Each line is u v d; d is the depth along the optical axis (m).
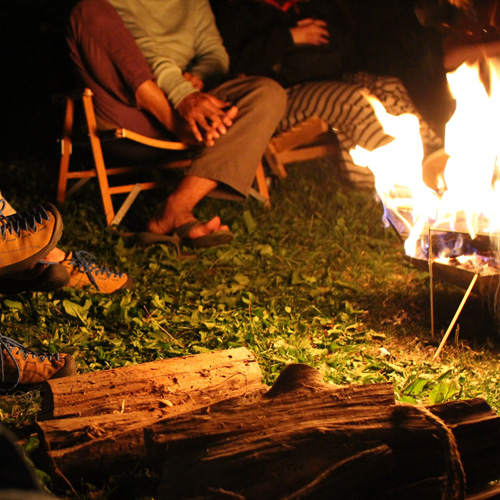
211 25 4.68
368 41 5.31
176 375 2.09
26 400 2.30
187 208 4.07
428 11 4.90
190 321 2.99
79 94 4.17
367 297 3.36
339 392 1.74
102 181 4.21
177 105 4.04
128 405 1.98
